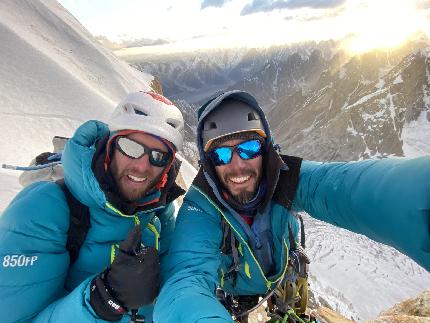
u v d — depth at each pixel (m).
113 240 0.74
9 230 0.66
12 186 2.63
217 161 0.81
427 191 0.43
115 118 0.74
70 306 0.64
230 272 0.90
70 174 0.70
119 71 19.59
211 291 0.70
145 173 0.75
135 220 0.74
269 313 0.96
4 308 0.65
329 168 0.74
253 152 0.81
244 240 0.83
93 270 0.73
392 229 0.47
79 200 0.71
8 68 10.90
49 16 19.89
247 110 0.81
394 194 0.48
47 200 0.69
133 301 0.63
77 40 19.52
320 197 0.71
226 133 0.79
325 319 1.95
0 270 0.63
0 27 12.91
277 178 0.81
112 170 0.75
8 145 6.62
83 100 11.13
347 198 0.60
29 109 9.07
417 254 0.44
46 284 0.68
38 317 0.68
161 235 0.90
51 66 12.22
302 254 0.93
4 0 17.50
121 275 0.62
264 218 0.86
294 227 0.91
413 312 2.13
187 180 8.34
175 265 0.75
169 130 0.73
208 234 0.79
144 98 0.75
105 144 0.75
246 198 0.83
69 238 0.71
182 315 0.60
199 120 0.83
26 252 0.65
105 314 0.63
